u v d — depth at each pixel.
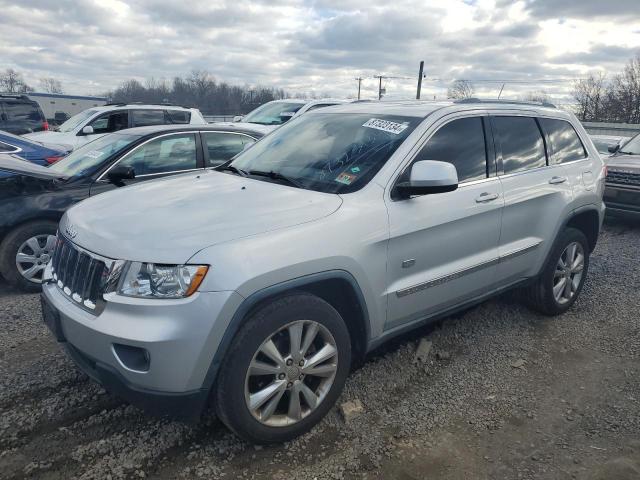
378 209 3.09
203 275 2.45
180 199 3.11
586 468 2.74
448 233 3.46
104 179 5.55
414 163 3.36
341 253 2.84
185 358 2.43
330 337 2.90
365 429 3.04
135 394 2.49
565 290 4.68
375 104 4.16
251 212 2.83
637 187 7.76
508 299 4.98
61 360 3.74
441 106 3.76
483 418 3.17
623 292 5.24
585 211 4.63
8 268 5.02
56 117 31.94
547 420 3.16
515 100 4.46
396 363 3.79
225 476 2.65
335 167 3.41
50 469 2.67
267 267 2.56
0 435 2.92
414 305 3.38
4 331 4.21
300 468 2.72
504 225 3.88
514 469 2.73
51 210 5.13
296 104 12.62
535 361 3.88
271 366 2.72
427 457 2.82
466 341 4.17
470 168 3.72
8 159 5.38
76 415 3.11
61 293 2.89
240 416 2.64
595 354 3.99
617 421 3.14
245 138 6.75
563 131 4.64
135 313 2.45
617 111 57.94
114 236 2.67
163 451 2.82
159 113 12.20
